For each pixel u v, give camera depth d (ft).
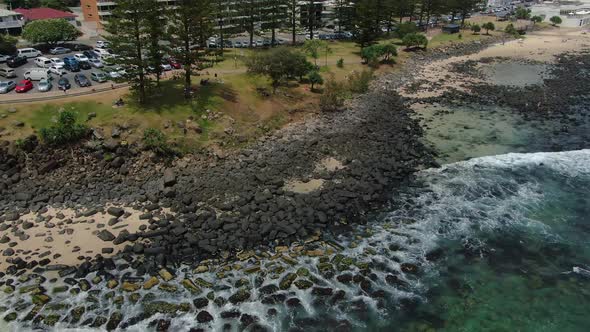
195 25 215.31
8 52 297.53
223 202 153.48
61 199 154.10
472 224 143.43
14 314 106.22
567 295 114.73
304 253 127.44
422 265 124.67
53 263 122.93
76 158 174.50
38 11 410.11
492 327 105.09
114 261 123.85
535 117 239.50
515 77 325.21
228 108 221.25
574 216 147.84
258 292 113.39
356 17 382.83
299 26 398.83
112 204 152.25
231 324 103.81
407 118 236.22
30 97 202.18
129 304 109.50
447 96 275.80
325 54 346.54
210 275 119.24
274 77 255.09
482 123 231.50
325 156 190.39
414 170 179.22
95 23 435.53
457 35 472.85
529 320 107.14
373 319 106.42
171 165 179.73
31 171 167.12
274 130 218.59
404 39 394.11
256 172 175.32
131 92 213.66
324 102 244.01
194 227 138.51
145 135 181.27
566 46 444.55
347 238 135.33
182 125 197.98
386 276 119.85
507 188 165.37
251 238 132.87
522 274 122.11
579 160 187.21
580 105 258.37
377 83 301.02
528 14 593.83
